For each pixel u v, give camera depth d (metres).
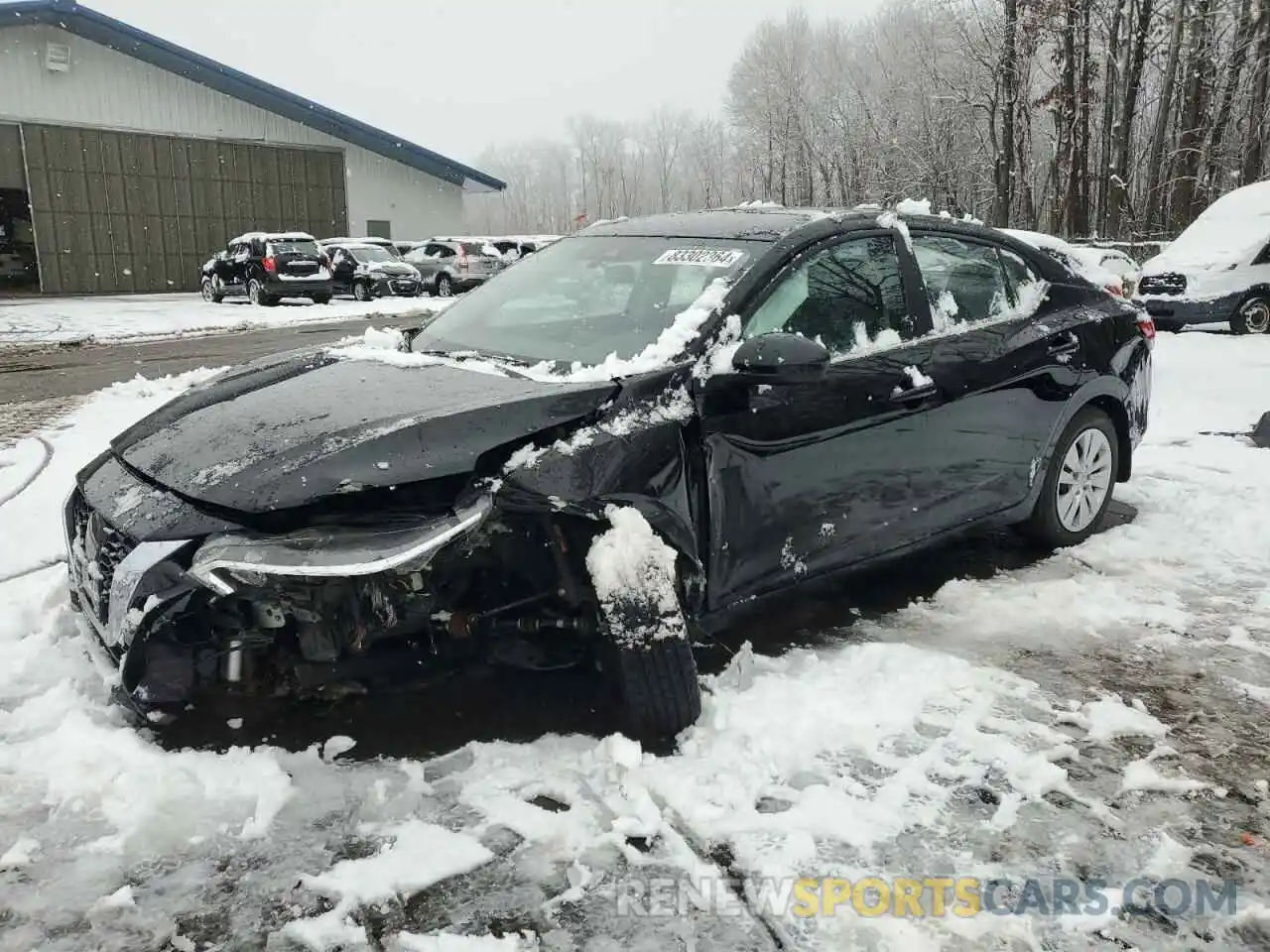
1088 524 4.86
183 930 2.23
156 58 28.14
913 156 41.75
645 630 2.80
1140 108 38.75
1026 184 37.12
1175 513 5.29
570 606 2.97
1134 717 3.18
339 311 21.44
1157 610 4.03
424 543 2.56
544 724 3.04
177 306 23.22
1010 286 4.50
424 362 3.47
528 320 3.82
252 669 2.75
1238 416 7.76
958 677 3.40
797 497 3.40
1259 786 2.83
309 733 2.98
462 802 2.67
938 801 2.72
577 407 2.93
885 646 3.57
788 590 3.49
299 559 2.53
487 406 2.87
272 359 3.89
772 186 53.69
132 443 3.26
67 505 3.37
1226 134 35.06
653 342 3.35
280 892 2.35
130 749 2.81
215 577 2.54
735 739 2.93
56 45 26.66
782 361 3.01
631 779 2.72
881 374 3.66
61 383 10.74
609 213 79.56
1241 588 4.30
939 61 40.88
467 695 3.19
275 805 2.63
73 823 2.57
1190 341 12.44
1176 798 2.77
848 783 2.79
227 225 30.22
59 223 27.55
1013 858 2.50
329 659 2.75
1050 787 2.80
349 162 32.06
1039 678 3.47
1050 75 34.78
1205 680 3.47
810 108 49.00
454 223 34.16
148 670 2.66
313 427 2.90
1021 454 4.35
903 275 3.95
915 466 3.83
